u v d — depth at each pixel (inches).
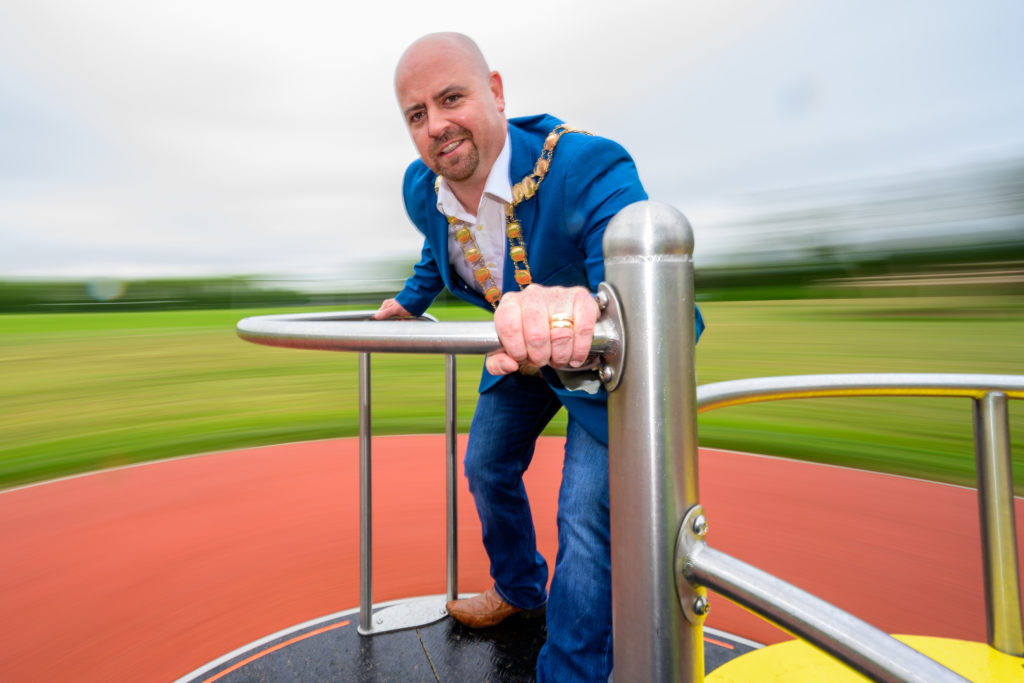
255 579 96.7
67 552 109.4
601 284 19.4
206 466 168.1
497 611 67.3
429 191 59.1
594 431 44.0
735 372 343.0
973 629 81.8
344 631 67.0
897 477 154.5
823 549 108.1
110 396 313.3
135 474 161.2
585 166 46.6
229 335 666.2
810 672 41.9
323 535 115.1
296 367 424.2
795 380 30.8
